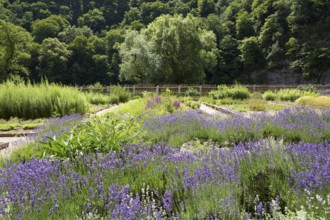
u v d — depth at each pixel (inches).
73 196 126.4
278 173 141.4
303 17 3358.8
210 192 122.6
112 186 124.1
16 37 2343.8
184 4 4680.1
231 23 3981.3
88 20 4763.8
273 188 126.6
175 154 185.9
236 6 4333.2
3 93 589.3
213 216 109.0
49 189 127.2
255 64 3464.6
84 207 113.7
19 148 244.5
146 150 192.5
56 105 586.2
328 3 3304.6
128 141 215.3
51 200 122.1
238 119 323.9
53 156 190.9
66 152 198.8
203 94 1339.8
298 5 3361.2
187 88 1413.6
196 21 2290.8
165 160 165.2
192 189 124.0
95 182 137.9
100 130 226.7
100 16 4827.8
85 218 106.0
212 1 4564.5
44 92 602.9
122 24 4539.9
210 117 385.7
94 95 1035.9
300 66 3134.8
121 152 187.3
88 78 3341.5
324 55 2979.8
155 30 2209.6
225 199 110.7
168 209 110.3
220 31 3747.5
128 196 114.0
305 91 1163.9
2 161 194.5
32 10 4589.1
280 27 3489.2
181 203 113.2
